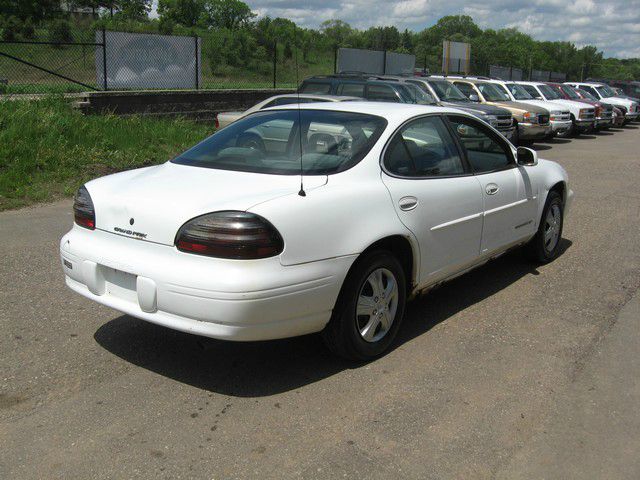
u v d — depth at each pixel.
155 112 14.33
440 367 3.97
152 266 3.40
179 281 3.30
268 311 3.33
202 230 3.28
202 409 3.43
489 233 5.01
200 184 3.72
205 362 3.99
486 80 19.72
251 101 16.59
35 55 16.59
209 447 3.08
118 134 11.34
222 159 4.15
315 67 15.16
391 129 4.23
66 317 4.59
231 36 17.48
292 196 3.50
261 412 3.41
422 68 32.16
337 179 3.81
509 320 4.77
